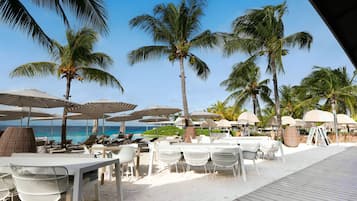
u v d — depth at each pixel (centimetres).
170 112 1041
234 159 484
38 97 567
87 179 309
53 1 504
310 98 1845
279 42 1298
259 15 1337
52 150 759
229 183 473
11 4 482
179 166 663
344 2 209
